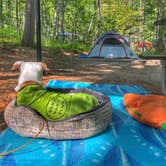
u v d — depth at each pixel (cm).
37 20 410
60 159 195
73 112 224
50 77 501
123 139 229
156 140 229
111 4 1938
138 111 278
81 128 221
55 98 234
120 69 663
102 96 262
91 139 227
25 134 226
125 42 941
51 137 222
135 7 2003
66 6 1984
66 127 219
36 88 247
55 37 1700
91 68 661
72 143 220
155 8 1777
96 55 923
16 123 226
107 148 213
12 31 1395
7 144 217
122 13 1889
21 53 748
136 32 1869
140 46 1492
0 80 434
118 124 260
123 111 299
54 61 729
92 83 468
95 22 1992
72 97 235
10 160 193
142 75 576
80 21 2036
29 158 196
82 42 1922
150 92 409
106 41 944
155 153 206
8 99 334
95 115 224
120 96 367
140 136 236
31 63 264
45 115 227
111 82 489
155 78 541
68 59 819
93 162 192
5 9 2272
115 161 194
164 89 409
